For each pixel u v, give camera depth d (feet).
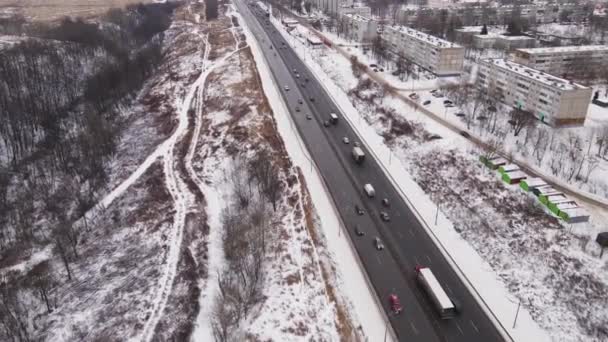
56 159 443.73
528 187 343.87
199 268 277.03
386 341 224.33
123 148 470.39
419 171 392.68
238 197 352.08
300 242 292.40
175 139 470.39
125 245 312.50
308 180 370.73
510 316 240.12
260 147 418.10
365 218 323.37
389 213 329.93
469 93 537.24
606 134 413.80
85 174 418.31
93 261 300.81
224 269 275.39
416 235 305.73
